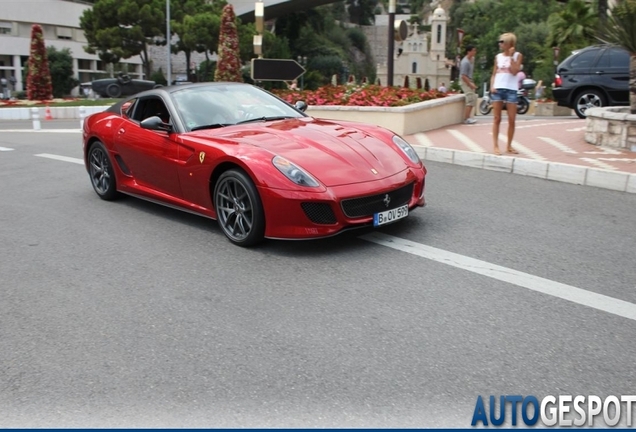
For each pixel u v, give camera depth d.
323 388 2.73
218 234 5.19
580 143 9.18
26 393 2.77
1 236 5.35
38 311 3.68
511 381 2.75
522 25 70.94
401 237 4.89
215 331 3.33
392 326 3.32
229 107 5.71
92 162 6.69
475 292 3.75
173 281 4.11
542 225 5.22
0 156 10.10
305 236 4.41
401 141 5.31
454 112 12.37
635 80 8.75
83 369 2.97
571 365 2.87
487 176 7.47
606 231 5.04
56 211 6.20
